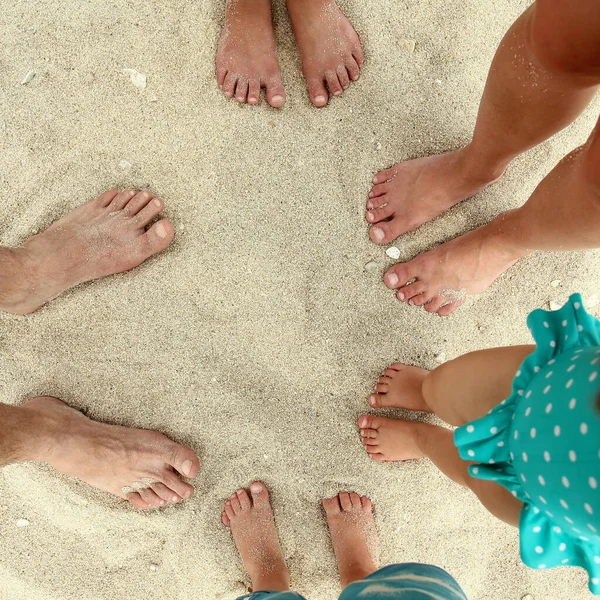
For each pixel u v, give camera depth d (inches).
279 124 61.6
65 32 60.9
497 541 63.0
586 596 63.5
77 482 60.2
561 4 30.6
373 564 59.8
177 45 61.4
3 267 54.5
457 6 63.4
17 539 60.9
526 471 34.4
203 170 61.2
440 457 52.3
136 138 61.0
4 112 60.4
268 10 61.2
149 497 59.8
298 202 61.6
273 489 61.8
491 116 45.7
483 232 57.2
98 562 61.4
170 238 60.1
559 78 36.6
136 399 60.7
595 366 30.3
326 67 60.6
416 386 58.8
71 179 60.9
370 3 62.8
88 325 60.4
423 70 63.1
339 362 61.9
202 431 61.2
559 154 63.6
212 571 61.7
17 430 52.3
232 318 61.1
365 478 62.3
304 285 61.5
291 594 49.0
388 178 61.2
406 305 62.5
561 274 63.8
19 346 60.1
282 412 61.5
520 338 63.7
